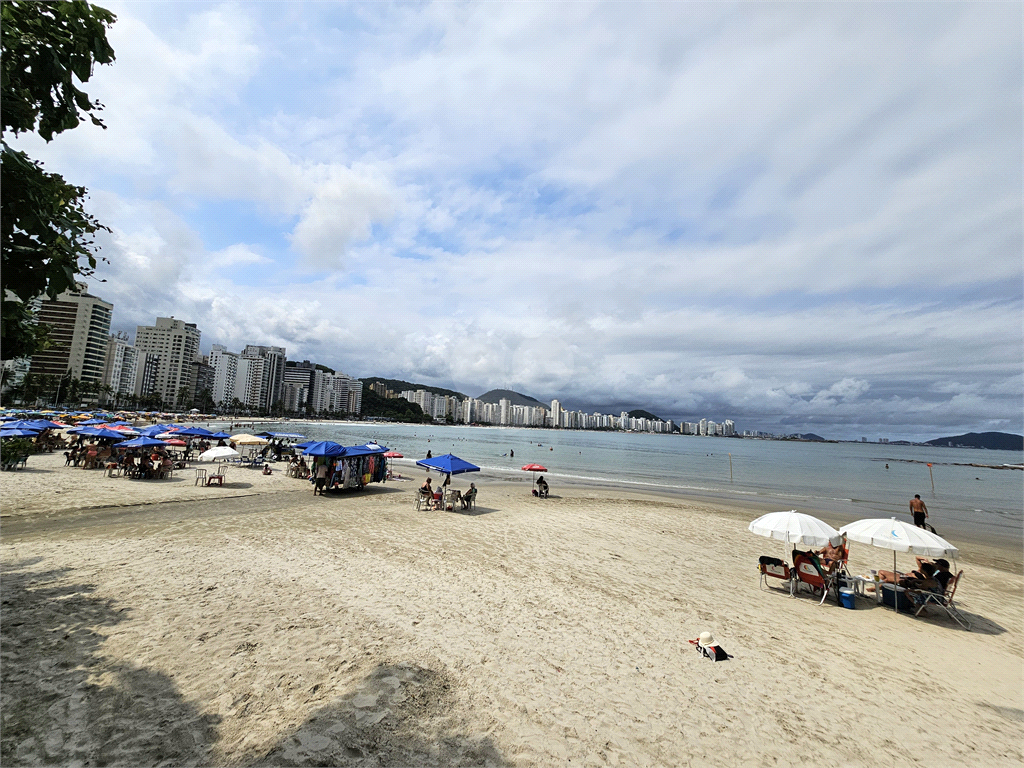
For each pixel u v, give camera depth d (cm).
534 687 637
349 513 1784
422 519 1753
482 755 495
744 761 520
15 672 578
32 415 5247
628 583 1124
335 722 529
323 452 2111
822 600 1089
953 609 1014
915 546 948
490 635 785
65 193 380
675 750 529
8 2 324
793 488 4000
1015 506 3406
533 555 1319
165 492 1969
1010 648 898
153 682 581
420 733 523
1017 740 595
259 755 469
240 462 3206
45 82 352
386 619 816
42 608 762
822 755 539
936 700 684
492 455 6662
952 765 537
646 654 760
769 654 795
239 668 628
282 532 1397
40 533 1238
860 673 752
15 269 349
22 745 457
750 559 1451
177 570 990
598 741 534
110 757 450
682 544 1599
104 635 689
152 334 17362
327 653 685
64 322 11788
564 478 3953
